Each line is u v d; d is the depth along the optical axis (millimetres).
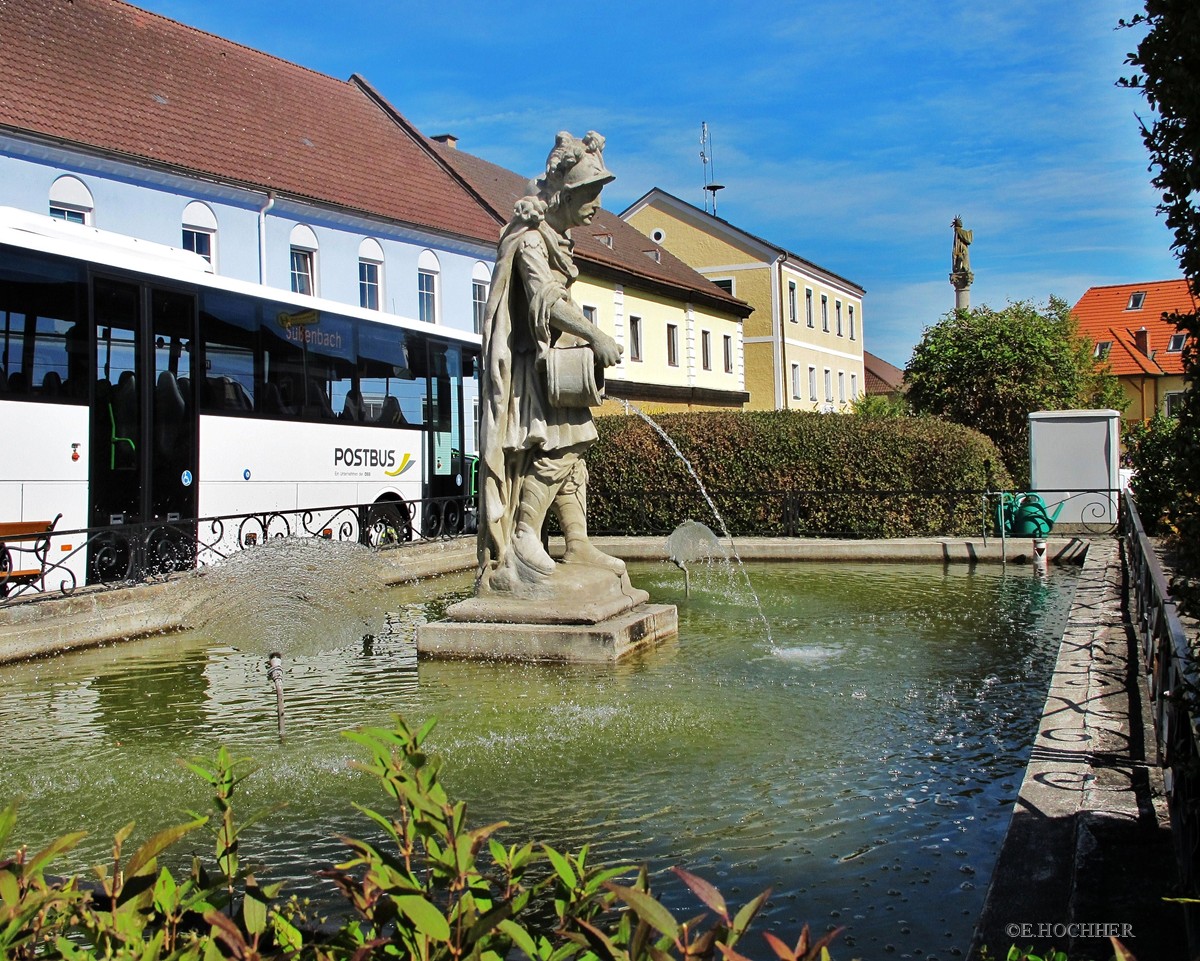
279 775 5629
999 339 32406
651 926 1692
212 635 10164
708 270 58875
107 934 1970
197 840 4777
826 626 10164
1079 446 18359
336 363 17375
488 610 8680
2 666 9391
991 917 3613
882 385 92500
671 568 16094
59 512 12500
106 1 29734
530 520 8844
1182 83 3684
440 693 7418
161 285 14164
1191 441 3812
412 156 37094
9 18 25734
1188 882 3412
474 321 36125
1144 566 7852
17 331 12250
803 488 18984
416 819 1980
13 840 4805
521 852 2092
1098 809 4414
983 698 7199
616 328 43219
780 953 1634
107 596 11047
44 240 12656
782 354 58031
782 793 5324
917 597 12250
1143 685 6785
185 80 29922
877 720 6652
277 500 15875
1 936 1887
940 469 18438
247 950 1830
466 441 20625
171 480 14086
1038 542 16016
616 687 7477
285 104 33438
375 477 18000
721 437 19391
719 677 7812
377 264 32500
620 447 19844
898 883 4254
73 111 24812
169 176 25781
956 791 5348
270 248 28719
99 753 6191
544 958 1805
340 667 8570
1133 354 68438
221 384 15062
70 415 12719
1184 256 3867
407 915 1856
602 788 5410
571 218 8797
